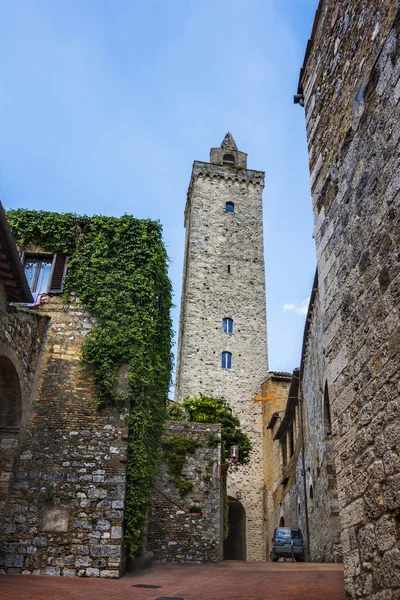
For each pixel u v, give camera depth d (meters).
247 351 40.03
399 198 5.45
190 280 42.06
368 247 6.16
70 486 11.51
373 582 5.32
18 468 11.50
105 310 13.36
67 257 14.16
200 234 44.16
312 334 20.41
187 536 16.72
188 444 18.09
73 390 12.48
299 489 24.58
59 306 13.43
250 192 46.88
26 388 11.95
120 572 10.98
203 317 40.72
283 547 21.17
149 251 14.30
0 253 9.58
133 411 12.52
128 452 12.18
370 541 5.46
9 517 11.05
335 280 7.17
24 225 14.45
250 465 36.34
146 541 15.03
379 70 6.25
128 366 12.86
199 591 9.12
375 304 5.84
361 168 6.57
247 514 34.81
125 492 11.72
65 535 11.05
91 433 12.08
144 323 13.41
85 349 12.88
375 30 6.47
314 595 8.01
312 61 9.04
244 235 44.75
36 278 13.91
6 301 10.69
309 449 21.70
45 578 10.17
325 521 17.17
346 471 6.27
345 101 7.35
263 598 8.06
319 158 8.30
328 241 7.58
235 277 42.75
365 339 6.03
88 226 14.55
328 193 7.75
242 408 38.03
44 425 12.02
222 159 49.44
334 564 14.38
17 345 11.42
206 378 38.59
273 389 37.25
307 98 9.23
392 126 5.76
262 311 41.69
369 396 5.79
